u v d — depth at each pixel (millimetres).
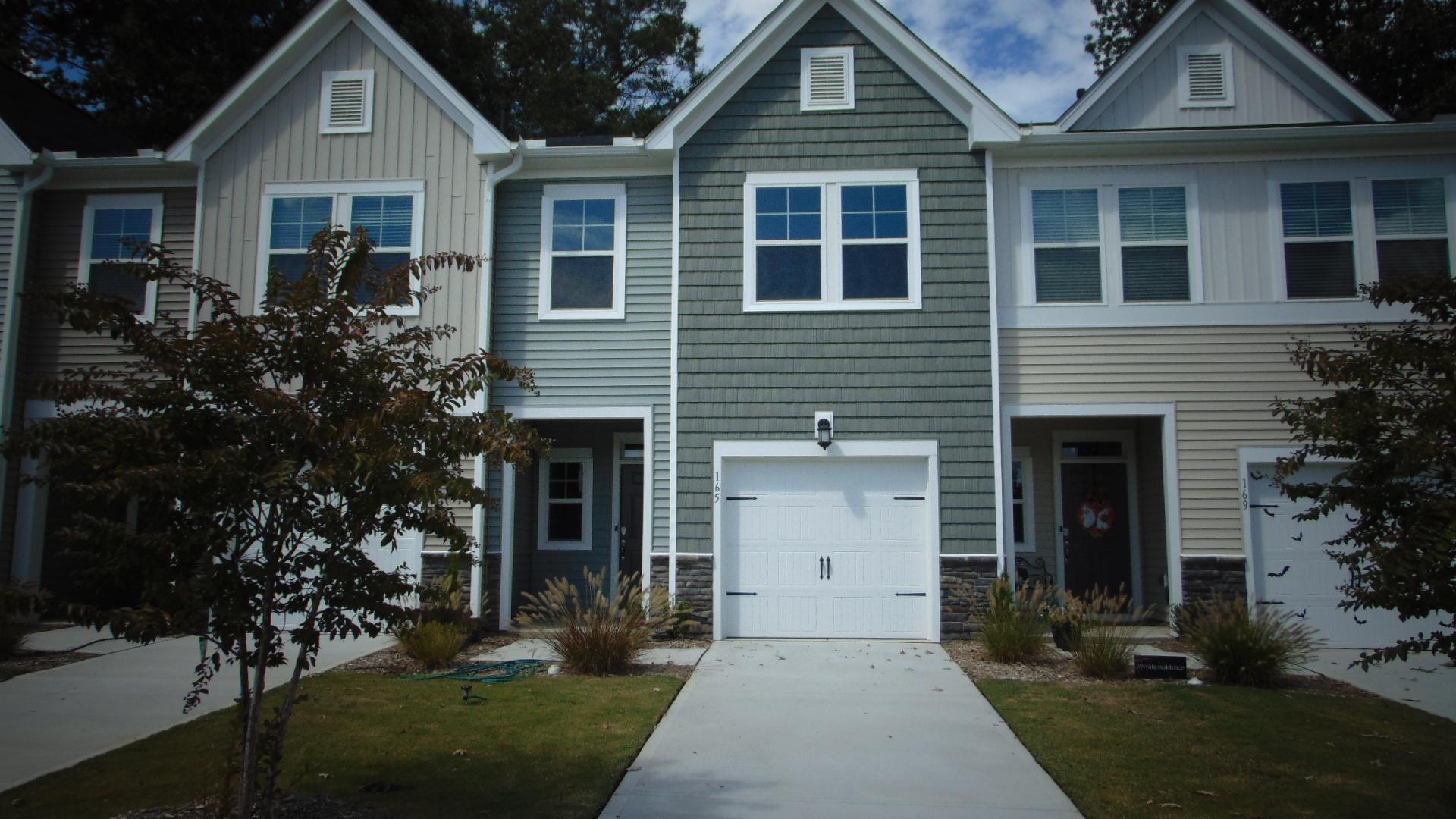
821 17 11898
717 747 6656
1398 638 10867
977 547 11000
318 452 4723
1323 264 11484
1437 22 19609
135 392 4559
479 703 7758
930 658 9914
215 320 5902
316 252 5160
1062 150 11703
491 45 28875
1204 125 12258
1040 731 7020
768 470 11414
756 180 11719
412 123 12117
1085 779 5906
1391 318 11250
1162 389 11422
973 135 11477
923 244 11477
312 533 4730
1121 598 10211
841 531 11281
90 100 23391
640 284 12070
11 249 12562
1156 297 11586
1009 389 11477
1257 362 11383
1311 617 11008
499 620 11594
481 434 4926
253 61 23703
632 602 10156
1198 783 5836
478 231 11922
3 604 4266
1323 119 12250
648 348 11945
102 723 7172
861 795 5637
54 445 4281
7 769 6012
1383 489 5473
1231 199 11656
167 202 12891
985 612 10578
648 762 6293
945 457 11156
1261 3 22672
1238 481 11242
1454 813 5301
